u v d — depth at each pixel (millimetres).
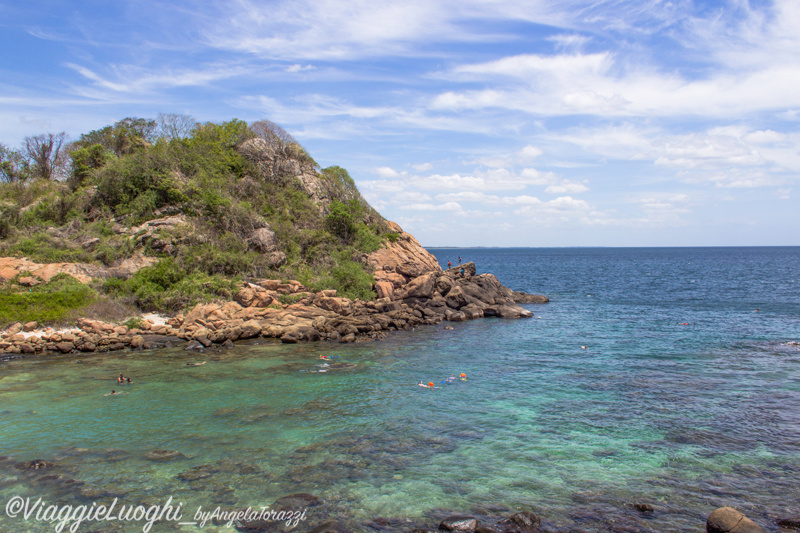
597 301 60281
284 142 64938
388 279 51375
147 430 17516
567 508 12453
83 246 42219
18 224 44125
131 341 31625
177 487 13445
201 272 42375
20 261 37906
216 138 60625
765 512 12242
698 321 43844
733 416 19188
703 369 26562
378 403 20750
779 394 21969
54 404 20250
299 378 24609
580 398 21500
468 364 27750
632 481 13922
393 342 34312
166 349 31234
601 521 11836
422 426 18141
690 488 13508
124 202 47812
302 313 39094
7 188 52281
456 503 12703
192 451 15789
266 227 50875
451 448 16188
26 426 17797
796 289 73938
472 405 20562
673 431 17656
